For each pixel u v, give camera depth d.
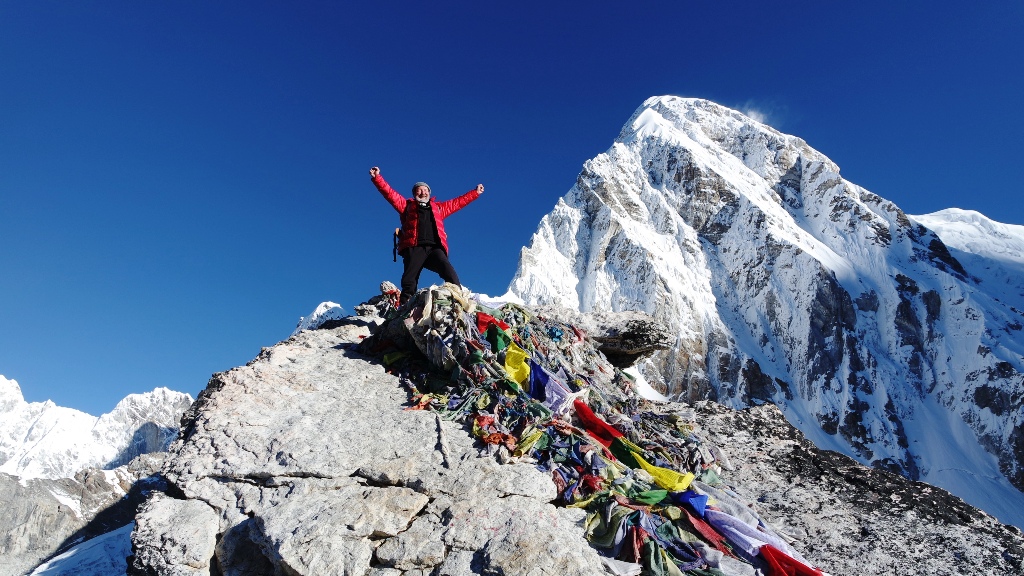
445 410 7.57
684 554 5.86
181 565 5.65
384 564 5.59
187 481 6.41
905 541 7.27
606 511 6.11
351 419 7.33
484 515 5.89
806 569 5.88
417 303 8.76
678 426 9.17
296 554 5.54
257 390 7.73
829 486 8.43
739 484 8.43
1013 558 6.97
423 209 10.23
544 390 7.91
